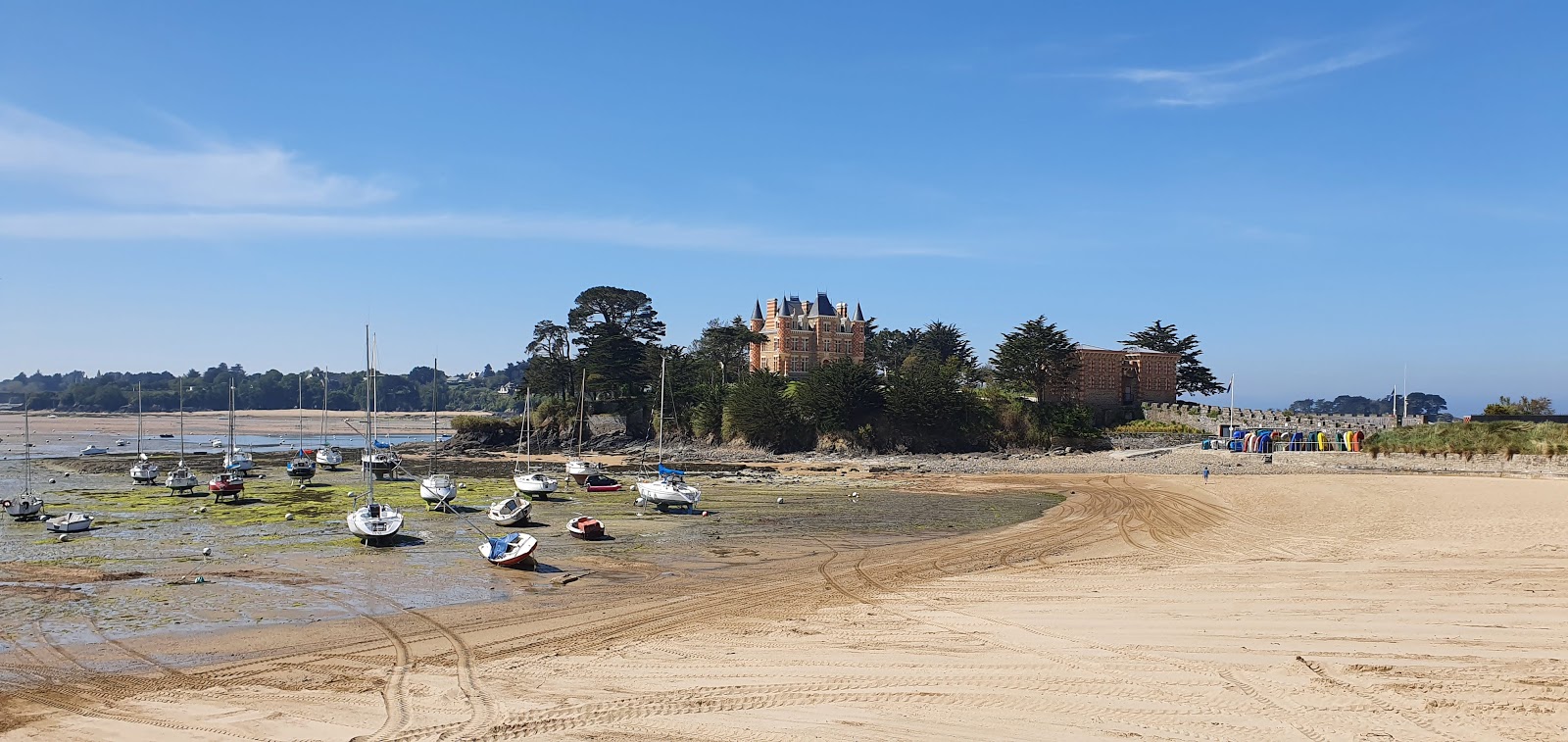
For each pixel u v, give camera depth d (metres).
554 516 59.59
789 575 38.38
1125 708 18.64
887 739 17.53
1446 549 37.06
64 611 31.81
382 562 41.84
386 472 89.19
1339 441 97.44
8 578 37.69
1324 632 23.73
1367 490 62.81
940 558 42.81
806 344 177.38
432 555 43.72
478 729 18.89
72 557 42.97
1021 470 101.19
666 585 36.41
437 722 19.45
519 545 40.91
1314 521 49.09
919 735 17.66
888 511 63.59
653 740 17.89
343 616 31.12
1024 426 125.75
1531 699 18.09
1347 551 38.12
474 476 92.38
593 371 139.00
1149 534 49.31
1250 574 33.03
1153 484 79.44
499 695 21.39
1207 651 22.45
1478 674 19.72
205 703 21.45
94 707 21.34
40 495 69.94
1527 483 62.72
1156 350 161.62
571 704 20.42
